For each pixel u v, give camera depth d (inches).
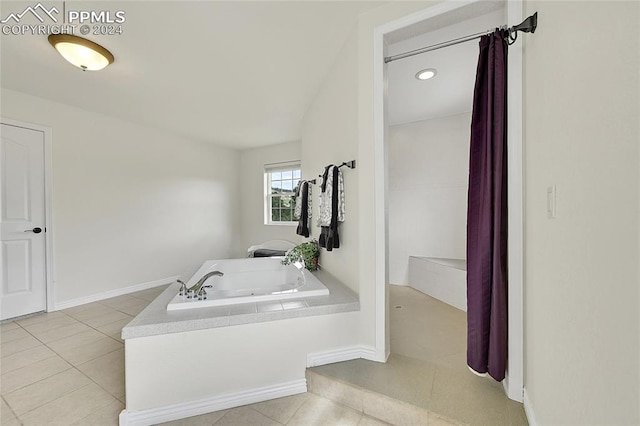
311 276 87.0
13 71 88.4
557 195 34.1
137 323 53.0
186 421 52.9
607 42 23.8
